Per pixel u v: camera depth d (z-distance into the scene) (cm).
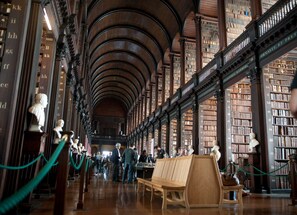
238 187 462
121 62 2866
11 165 424
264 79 823
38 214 368
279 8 757
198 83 1311
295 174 511
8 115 413
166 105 1877
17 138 437
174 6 1611
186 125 1546
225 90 1041
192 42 1620
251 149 809
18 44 443
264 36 795
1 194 390
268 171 750
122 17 1984
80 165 464
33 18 490
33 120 470
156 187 479
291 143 785
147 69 2577
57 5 640
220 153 1004
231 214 380
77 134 1385
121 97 4062
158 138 2036
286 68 865
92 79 2839
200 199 445
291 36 704
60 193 284
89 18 1630
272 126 793
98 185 863
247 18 1136
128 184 924
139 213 378
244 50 887
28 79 463
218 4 1159
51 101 704
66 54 862
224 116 1021
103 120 4125
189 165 454
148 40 2180
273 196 669
